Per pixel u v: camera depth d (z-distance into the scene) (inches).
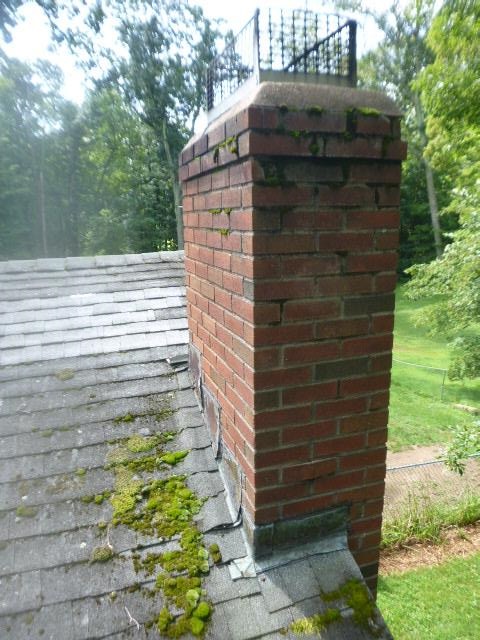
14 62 899.4
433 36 318.0
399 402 431.2
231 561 59.0
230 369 63.4
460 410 412.8
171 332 104.0
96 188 1067.3
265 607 54.2
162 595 54.8
